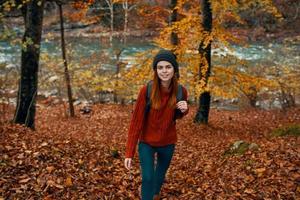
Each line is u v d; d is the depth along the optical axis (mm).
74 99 27016
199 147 12500
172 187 6766
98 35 54031
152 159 5152
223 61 17344
